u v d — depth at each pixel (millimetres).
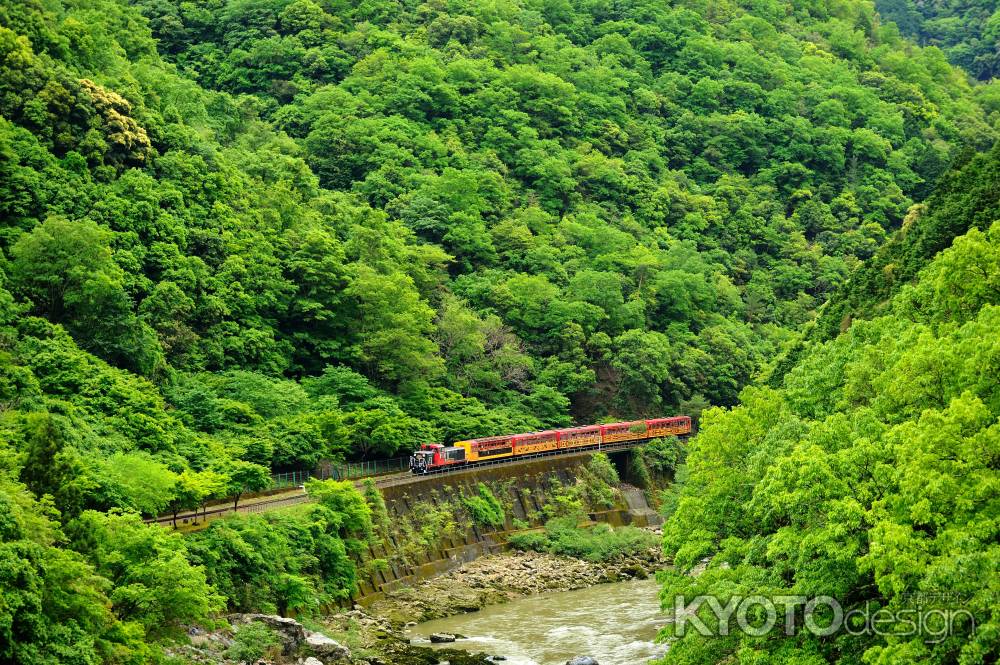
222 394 107812
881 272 106875
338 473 107500
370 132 184500
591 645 80125
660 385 152375
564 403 139250
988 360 52375
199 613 65875
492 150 190750
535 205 181375
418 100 199500
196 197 130625
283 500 93938
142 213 117750
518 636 82875
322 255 132250
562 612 91000
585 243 174875
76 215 113562
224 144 163250
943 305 67812
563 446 126625
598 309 153625
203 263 119625
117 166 124812
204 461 89250
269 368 120062
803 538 50781
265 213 137875
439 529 103625
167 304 111375
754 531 61969
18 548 53719
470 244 162125
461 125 197750
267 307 126562
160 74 158125
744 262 192750
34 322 95188
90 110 124000
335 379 118750
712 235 199625
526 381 143625
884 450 51719
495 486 114812
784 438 61906
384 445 113562
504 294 151375
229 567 77125
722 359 157250
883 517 48250
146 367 103000
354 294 130000
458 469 114000
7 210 109625
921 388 55844
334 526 90312
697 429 148250
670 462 133375
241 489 88375
